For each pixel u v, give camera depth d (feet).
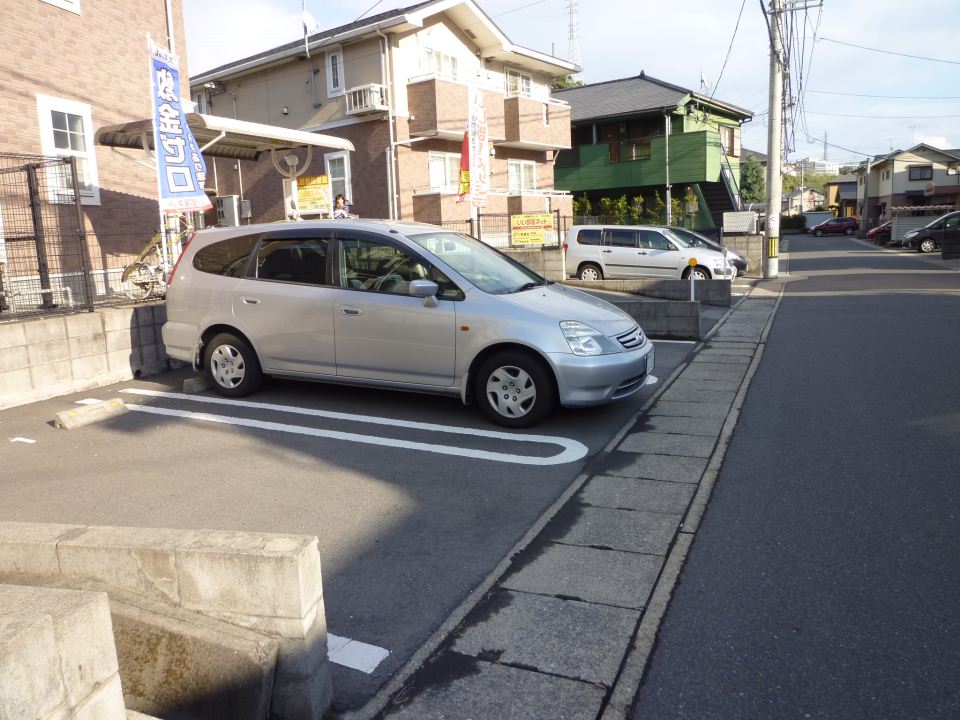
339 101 66.03
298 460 17.63
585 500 14.88
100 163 37.17
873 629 10.05
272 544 8.18
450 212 64.85
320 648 8.30
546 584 11.51
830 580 11.40
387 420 20.66
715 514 14.03
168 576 8.30
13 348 22.98
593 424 20.12
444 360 20.08
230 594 8.09
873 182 196.75
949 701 8.57
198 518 14.42
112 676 6.63
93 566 8.55
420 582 11.75
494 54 74.08
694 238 57.93
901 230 113.39
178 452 18.44
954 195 168.66
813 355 29.04
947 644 9.65
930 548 12.35
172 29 41.81
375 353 20.93
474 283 20.33
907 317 37.83
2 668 5.53
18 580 8.84
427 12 61.98
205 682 7.99
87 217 36.17
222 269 23.38
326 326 21.47
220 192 73.82
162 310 27.89
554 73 83.46
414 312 20.26
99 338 25.61
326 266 21.83
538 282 22.49
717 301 45.78
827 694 8.76
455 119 64.75
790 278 65.00
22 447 19.11
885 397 22.04
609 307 21.63
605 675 9.21
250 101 72.84
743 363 28.09
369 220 22.57
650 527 13.51
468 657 9.66
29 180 27.45
